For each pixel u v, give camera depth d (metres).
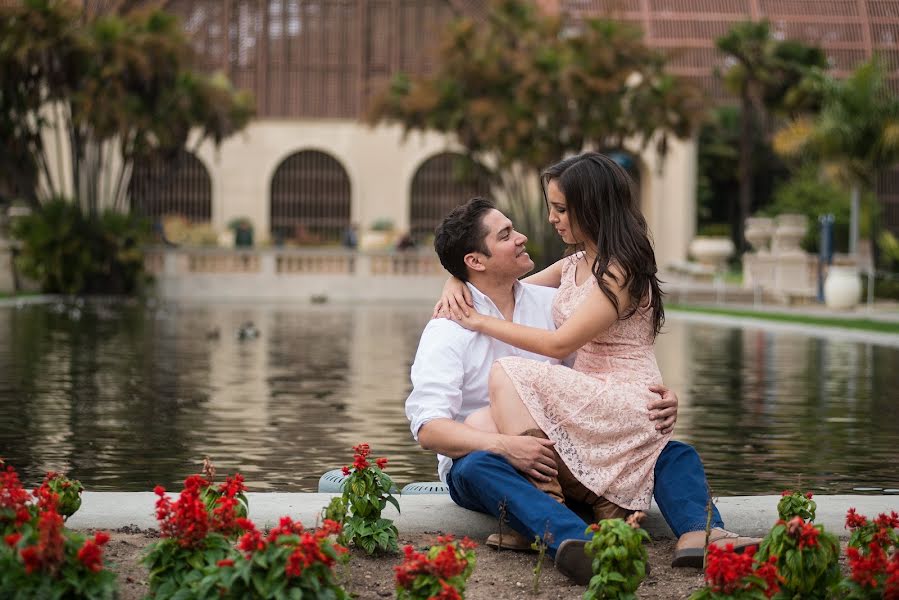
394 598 3.12
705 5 46.81
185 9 44.41
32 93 29.00
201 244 37.34
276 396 9.09
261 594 2.59
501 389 3.68
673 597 3.17
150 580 2.87
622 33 31.72
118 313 23.23
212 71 44.38
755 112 46.97
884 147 29.14
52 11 27.81
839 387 10.16
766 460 6.19
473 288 3.96
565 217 3.85
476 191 43.44
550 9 45.59
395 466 5.93
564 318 3.92
